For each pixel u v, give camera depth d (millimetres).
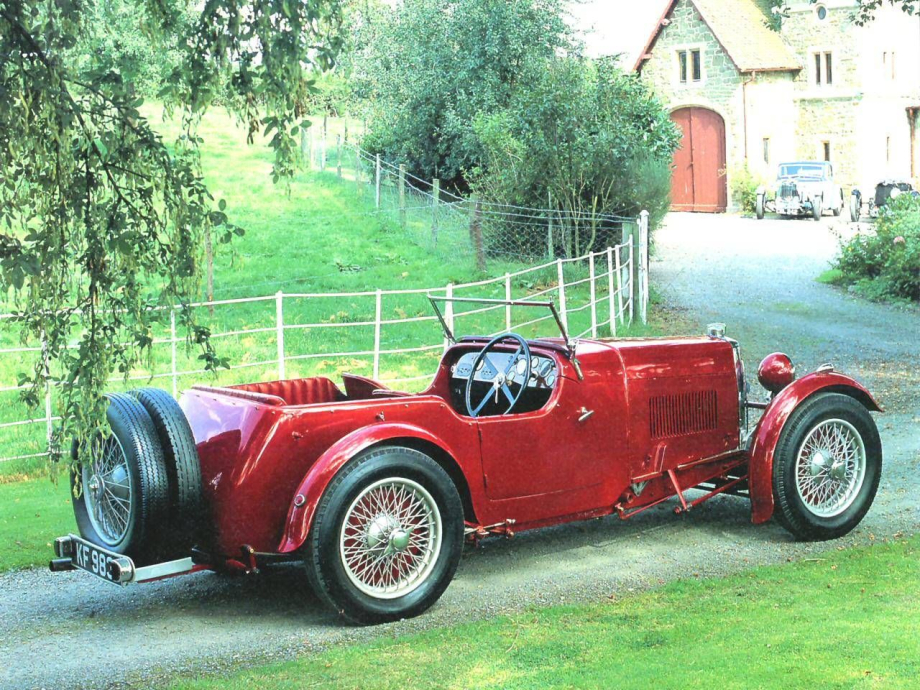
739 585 5309
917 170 42625
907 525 6523
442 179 26578
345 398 6219
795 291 20484
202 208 4953
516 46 24438
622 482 6074
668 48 38656
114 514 5238
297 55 4734
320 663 4379
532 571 5855
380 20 26281
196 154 5020
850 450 6434
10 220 4668
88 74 4797
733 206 37281
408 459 5043
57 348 4734
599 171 20406
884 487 7512
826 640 4273
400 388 12547
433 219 21922
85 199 4746
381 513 5035
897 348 14961
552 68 21031
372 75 27141
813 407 6227
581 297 18672
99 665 4594
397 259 21078
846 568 5539
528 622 4848
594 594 5359
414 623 5027
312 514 4809
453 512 5195
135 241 4645
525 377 5793
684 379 6336
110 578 4977
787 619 4633
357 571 4992
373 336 15461
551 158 20359
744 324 17125
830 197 33906
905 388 12000
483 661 4305
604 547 6301
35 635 5035
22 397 4777
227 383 12555
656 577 5629
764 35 38938
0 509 7793
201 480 5055
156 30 4945
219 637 4945
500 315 16984
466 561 6117
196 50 4844
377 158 25875
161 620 5246
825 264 23750
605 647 4398
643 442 6141
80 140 4914
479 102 24766
